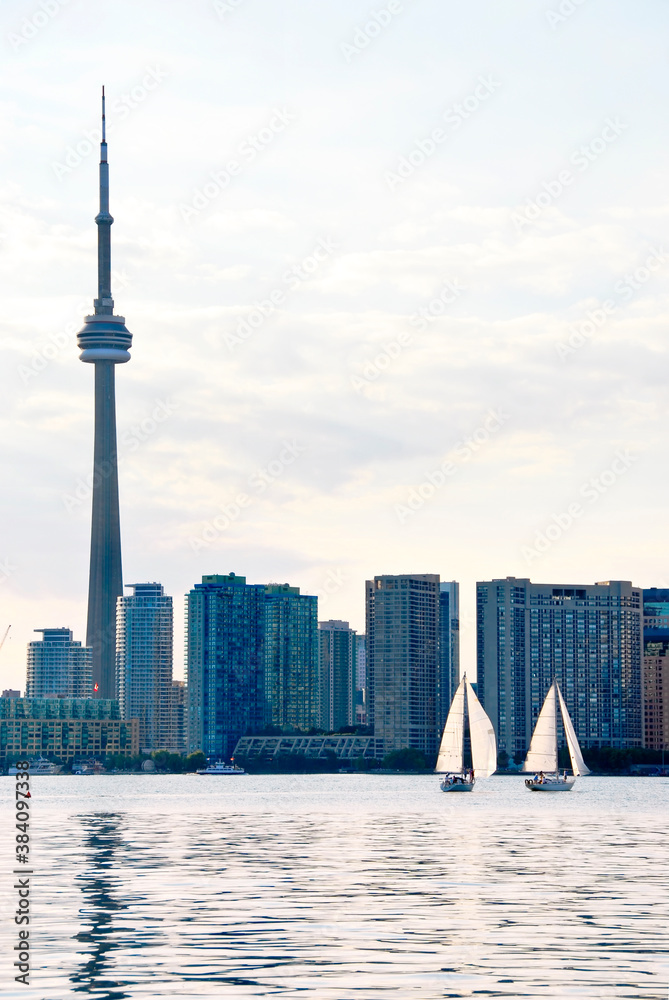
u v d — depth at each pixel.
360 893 110.19
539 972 73.50
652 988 69.38
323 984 70.44
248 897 106.94
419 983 70.69
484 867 137.12
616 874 128.62
